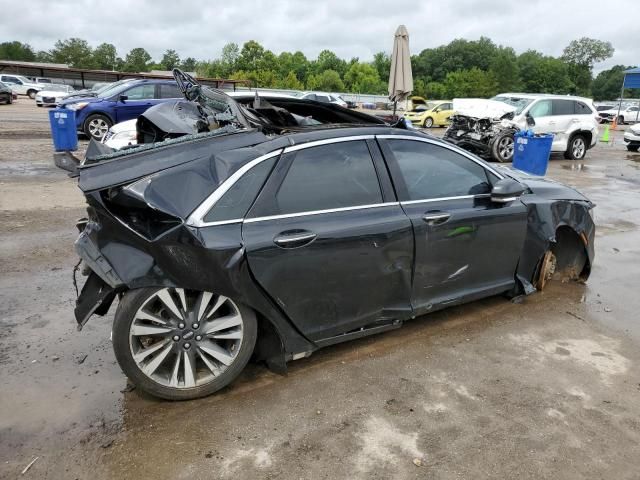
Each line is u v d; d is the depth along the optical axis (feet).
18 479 8.09
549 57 358.02
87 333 12.66
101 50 320.70
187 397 10.07
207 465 8.49
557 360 12.06
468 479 8.34
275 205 10.24
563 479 8.39
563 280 16.98
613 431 9.59
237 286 9.77
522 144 36.76
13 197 25.55
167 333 9.74
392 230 11.35
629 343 13.00
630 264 19.12
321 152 11.00
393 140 12.10
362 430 9.45
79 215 22.80
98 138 45.44
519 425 9.68
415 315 12.46
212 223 9.61
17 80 135.44
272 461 8.62
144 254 9.29
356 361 11.82
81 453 8.69
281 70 317.63
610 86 390.83
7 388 10.36
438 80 355.56
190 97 15.01
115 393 10.36
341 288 11.00
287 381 10.97
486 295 13.89
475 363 11.84
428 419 9.80
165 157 9.86
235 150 10.26
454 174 12.95
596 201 30.55
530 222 14.23
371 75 304.50
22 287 15.11
